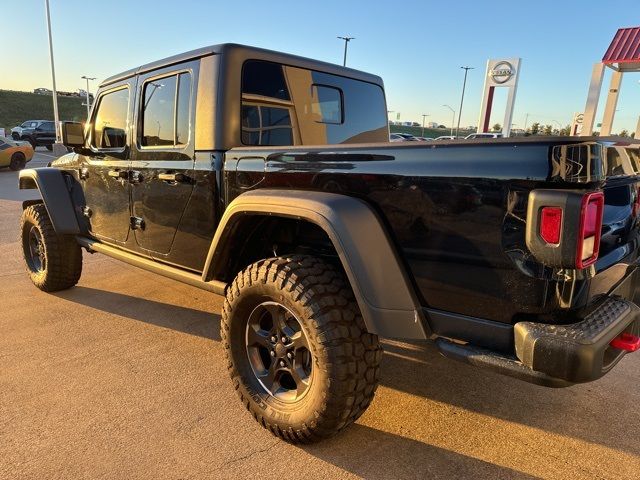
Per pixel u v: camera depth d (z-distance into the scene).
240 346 2.64
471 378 3.20
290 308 2.31
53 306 4.47
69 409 2.77
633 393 3.03
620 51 14.30
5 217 8.94
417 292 2.11
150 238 3.47
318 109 3.67
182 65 3.10
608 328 1.78
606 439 2.56
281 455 2.40
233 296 2.56
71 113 72.31
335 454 2.41
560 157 1.68
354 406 2.27
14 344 3.64
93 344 3.66
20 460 2.33
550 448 2.48
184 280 3.18
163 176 3.19
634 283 2.36
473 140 1.88
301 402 2.38
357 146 2.20
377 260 2.10
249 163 2.67
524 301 1.81
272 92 3.23
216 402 2.87
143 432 2.57
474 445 2.50
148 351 3.55
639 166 2.33
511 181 1.77
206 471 2.28
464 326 1.99
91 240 4.30
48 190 4.31
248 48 3.01
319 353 2.21
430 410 2.81
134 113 3.50
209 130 2.88
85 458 2.35
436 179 1.95
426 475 2.27
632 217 2.30
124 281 5.28
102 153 3.86
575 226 1.63
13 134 35.78
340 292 2.27
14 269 5.69
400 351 3.61
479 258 1.89
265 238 2.89
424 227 2.01
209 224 2.95
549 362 1.72
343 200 2.18
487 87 31.81
